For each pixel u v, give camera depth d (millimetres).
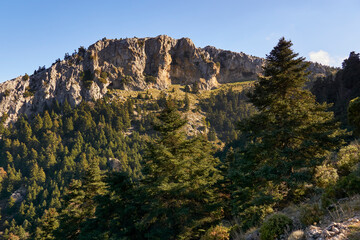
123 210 16266
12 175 121000
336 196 7316
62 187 107438
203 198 16062
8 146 149250
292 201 11914
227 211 18984
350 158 12594
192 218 14969
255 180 13828
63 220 21812
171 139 17094
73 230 21078
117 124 168125
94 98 197125
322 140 11656
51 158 135500
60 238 21594
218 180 20938
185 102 192250
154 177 16281
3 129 165250
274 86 14125
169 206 15141
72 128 166000
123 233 15336
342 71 67750
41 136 161500
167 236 13930
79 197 21891
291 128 12109
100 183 22391
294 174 11078
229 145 106312
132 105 187875
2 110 184625
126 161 129875
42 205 95062
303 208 7652
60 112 187000
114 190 17156
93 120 176250
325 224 5953
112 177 17359
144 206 15016
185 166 15500
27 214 92000
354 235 4488
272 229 6867
